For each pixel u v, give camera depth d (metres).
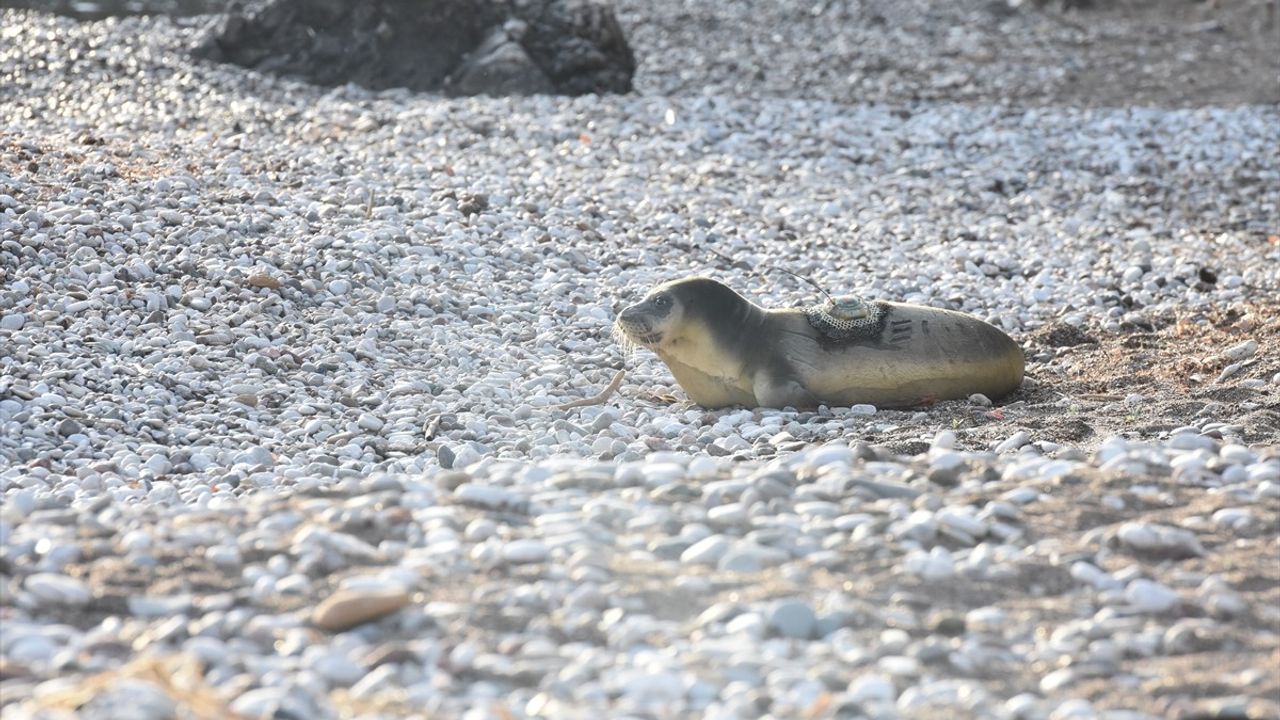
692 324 32.81
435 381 34.28
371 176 50.31
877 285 45.75
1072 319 43.53
